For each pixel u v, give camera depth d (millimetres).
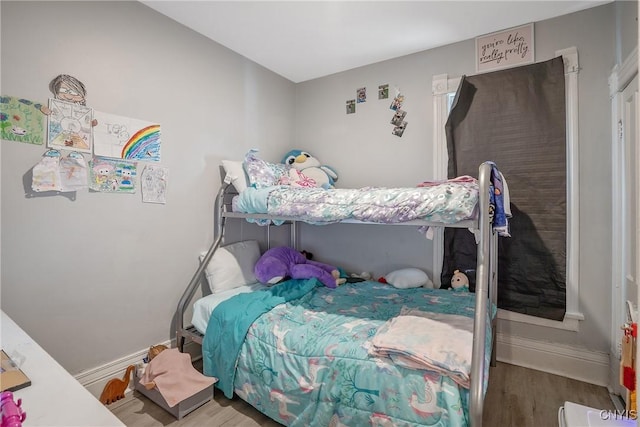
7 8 1528
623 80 1822
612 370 1991
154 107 2119
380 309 1980
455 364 1219
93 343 1858
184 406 1740
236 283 2463
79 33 1767
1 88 1522
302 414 1507
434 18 2203
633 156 1748
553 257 2172
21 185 1588
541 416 1765
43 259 1663
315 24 2287
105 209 1892
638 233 737
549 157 2172
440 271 2617
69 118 1734
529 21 2242
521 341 2316
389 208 1614
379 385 1333
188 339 2324
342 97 3090
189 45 2332
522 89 2252
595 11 2072
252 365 1722
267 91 3021
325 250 3219
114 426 685
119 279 1967
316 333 1642
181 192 2293
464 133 2438
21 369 901
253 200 2180
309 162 3016
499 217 1526
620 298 1927
